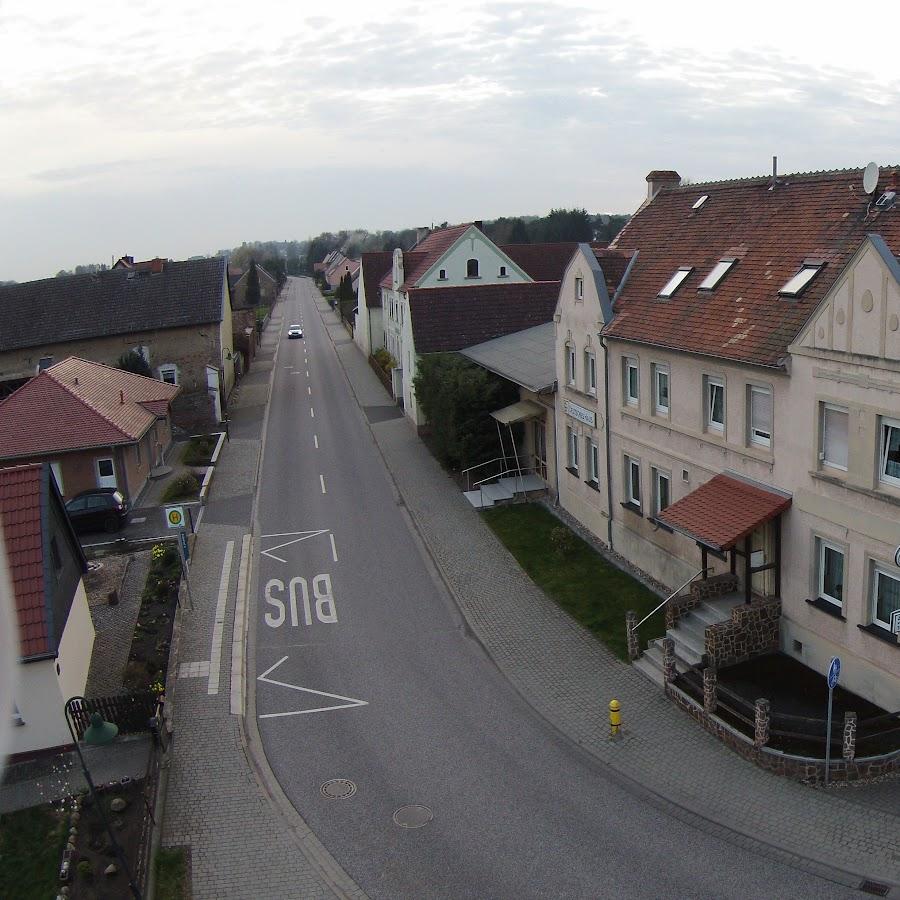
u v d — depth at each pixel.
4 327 51.56
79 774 16.94
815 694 17.25
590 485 27.38
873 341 15.34
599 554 26.30
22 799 16.28
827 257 18.83
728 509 18.72
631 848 14.14
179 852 14.70
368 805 15.76
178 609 24.03
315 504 33.84
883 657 16.16
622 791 15.70
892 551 15.62
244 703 19.70
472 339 41.56
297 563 27.94
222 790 16.47
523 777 16.33
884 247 15.05
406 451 41.00
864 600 16.45
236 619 24.02
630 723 17.83
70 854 14.50
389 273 66.19
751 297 19.98
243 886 13.86
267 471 39.03
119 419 35.31
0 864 14.61
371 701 19.50
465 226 60.62
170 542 30.19
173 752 17.81
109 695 19.95
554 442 30.55
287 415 50.94
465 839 14.65
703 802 15.17
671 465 22.33
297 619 23.95
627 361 24.20
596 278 25.17
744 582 19.95
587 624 22.22
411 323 42.09
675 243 25.08
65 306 52.28
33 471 19.19
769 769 15.83
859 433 16.00
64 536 20.66
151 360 50.78
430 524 30.58
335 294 125.81
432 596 24.94
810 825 14.28
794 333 17.77
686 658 19.12
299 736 18.23
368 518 31.84
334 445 43.03
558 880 13.51
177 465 40.72
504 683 19.94
